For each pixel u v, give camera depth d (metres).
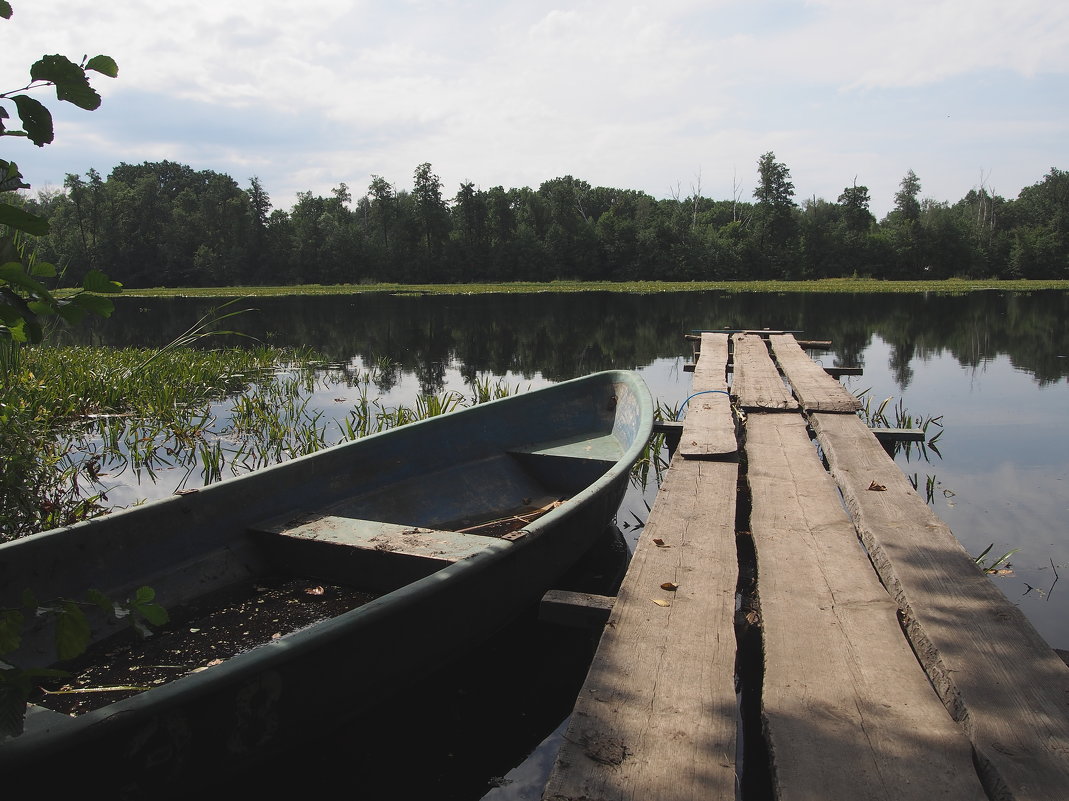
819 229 58.97
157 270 54.19
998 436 7.95
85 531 3.38
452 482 5.40
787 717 2.42
